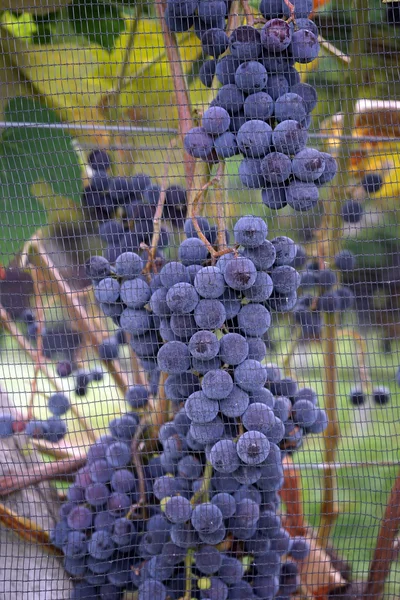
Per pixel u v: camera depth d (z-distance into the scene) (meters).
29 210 0.54
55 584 0.53
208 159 0.49
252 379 0.46
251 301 0.48
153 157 0.59
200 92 0.63
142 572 0.51
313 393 0.53
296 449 0.53
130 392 0.54
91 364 0.65
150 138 0.60
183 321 0.47
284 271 0.48
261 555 0.51
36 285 0.59
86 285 0.60
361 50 0.58
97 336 0.62
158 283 0.49
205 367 0.47
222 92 0.48
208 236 0.50
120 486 0.52
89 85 0.61
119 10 0.60
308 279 0.60
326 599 0.57
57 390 0.59
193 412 0.46
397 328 0.58
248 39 0.47
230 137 0.48
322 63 0.64
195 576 0.49
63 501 0.56
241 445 0.46
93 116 0.61
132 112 0.62
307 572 0.55
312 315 0.60
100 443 0.53
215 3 0.50
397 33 0.57
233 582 0.50
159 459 0.53
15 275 0.60
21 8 0.56
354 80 0.58
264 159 0.47
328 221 0.62
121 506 0.52
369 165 0.65
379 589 0.55
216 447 0.47
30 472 0.56
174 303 0.46
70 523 0.52
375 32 0.59
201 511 0.47
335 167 0.48
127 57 0.57
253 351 0.47
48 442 0.58
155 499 0.53
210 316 0.46
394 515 0.54
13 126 0.53
